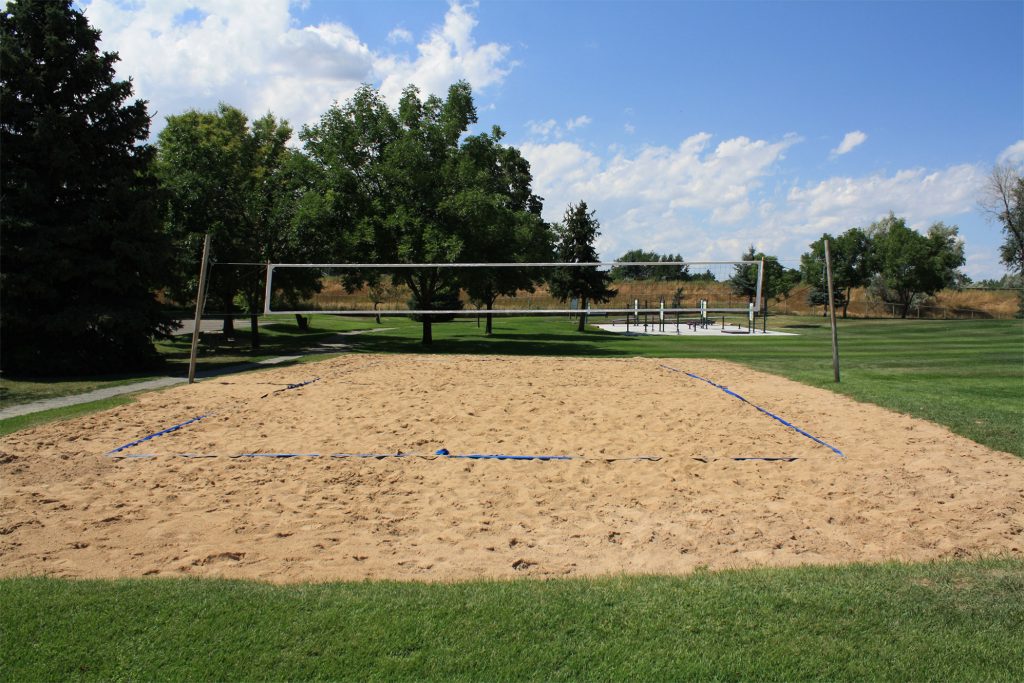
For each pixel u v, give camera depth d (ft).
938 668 10.03
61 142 48.21
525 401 33.96
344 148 76.48
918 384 41.09
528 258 89.25
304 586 12.75
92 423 28.12
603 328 126.11
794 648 10.56
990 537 15.80
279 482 19.99
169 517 16.97
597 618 11.48
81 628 11.07
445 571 13.85
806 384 40.96
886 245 167.94
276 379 42.45
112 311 47.65
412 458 22.79
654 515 17.46
